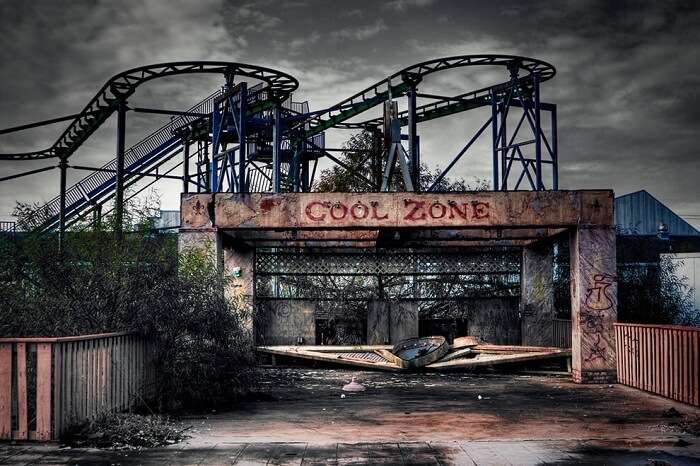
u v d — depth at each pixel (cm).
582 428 937
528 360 1630
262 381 1488
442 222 1460
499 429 931
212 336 1134
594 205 1462
